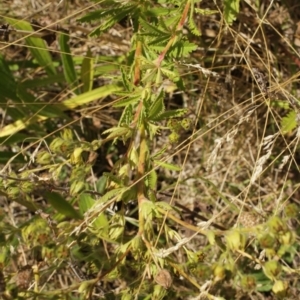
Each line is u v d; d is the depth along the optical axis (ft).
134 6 2.81
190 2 2.78
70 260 2.76
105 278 2.68
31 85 3.39
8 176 2.58
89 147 2.60
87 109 3.29
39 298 2.42
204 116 3.36
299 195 3.32
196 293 2.94
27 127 3.34
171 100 3.49
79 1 3.45
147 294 2.81
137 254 2.54
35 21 3.34
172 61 2.78
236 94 3.34
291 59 3.35
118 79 2.92
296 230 3.14
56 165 2.63
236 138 3.34
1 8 3.43
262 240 2.30
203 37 3.36
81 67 3.32
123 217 2.64
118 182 2.59
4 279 2.44
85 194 3.08
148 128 2.70
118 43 3.39
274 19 3.39
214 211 3.30
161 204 2.55
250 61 3.31
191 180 3.40
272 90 2.92
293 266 3.14
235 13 2.95
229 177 3.38
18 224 3.37
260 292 3.15
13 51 3.60
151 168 2.71
